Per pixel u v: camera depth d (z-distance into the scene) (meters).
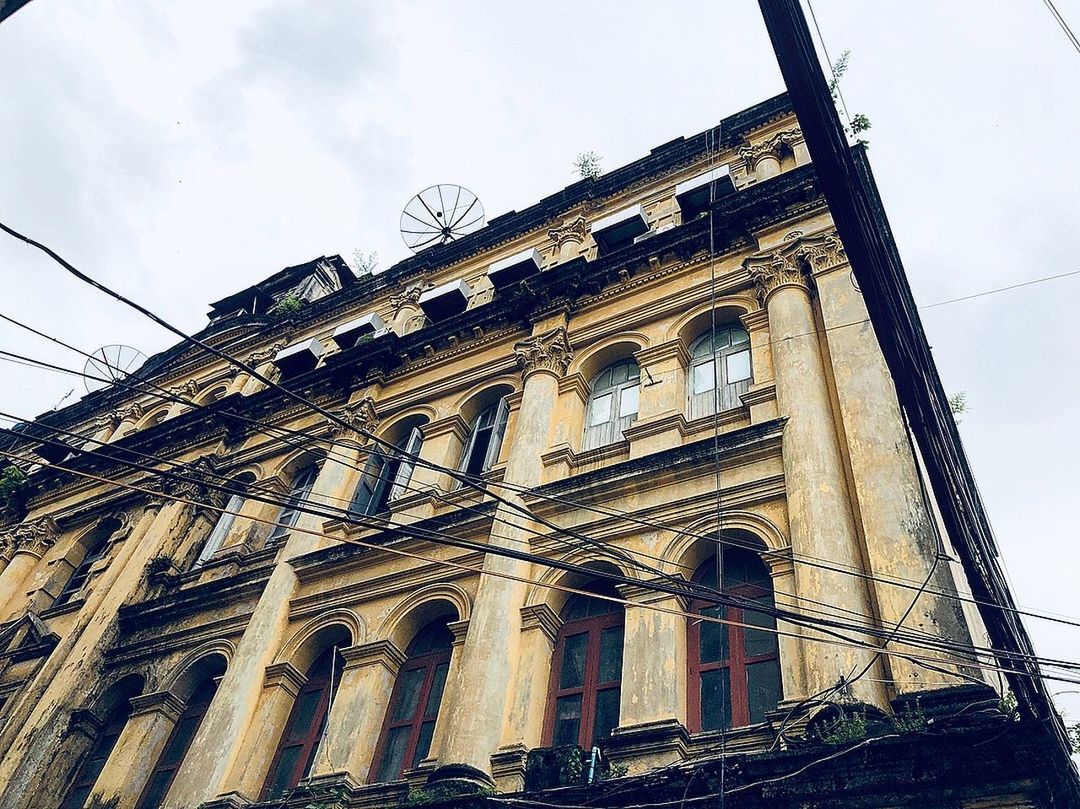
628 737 9.47
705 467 12.21
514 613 12.00
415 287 23.19
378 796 11.01
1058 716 7.02
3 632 19.33
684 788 7.75
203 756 12.60
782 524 10.93
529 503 13.40
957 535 7.06
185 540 19.33
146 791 14.12
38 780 14.84
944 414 13.89
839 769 7.20
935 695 7.96
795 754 7.44
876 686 8.59
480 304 20.98
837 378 12.03
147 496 21.36
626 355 16.30
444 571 13.57
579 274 17.45
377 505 17.28
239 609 15.99
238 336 27.44
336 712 12.48
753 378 13.70
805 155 17.47
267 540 18.56
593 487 12.92
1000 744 6.70
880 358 11.93
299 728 13.38
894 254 14.27
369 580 14.34
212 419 22.20
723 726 8.62
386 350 19.80
